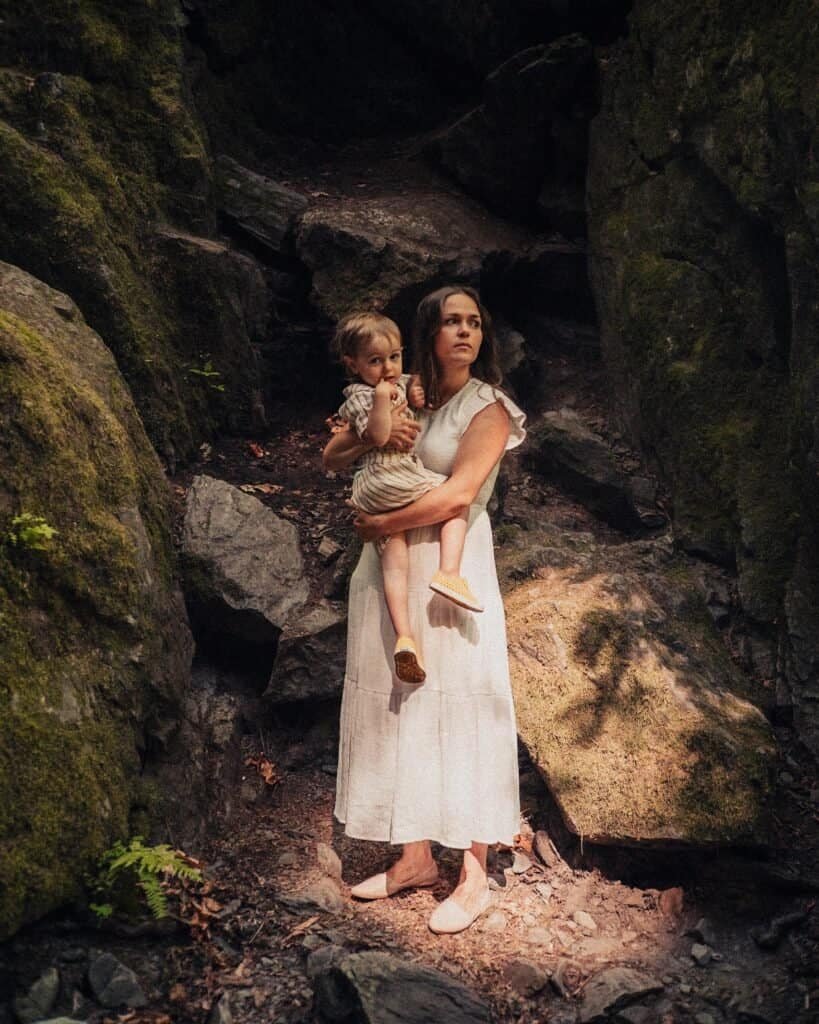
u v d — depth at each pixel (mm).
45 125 5086
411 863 3854
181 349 5406
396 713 3662
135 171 5441
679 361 5215
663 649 4270
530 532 5031
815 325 4324
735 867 3791
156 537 4391
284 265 6059
